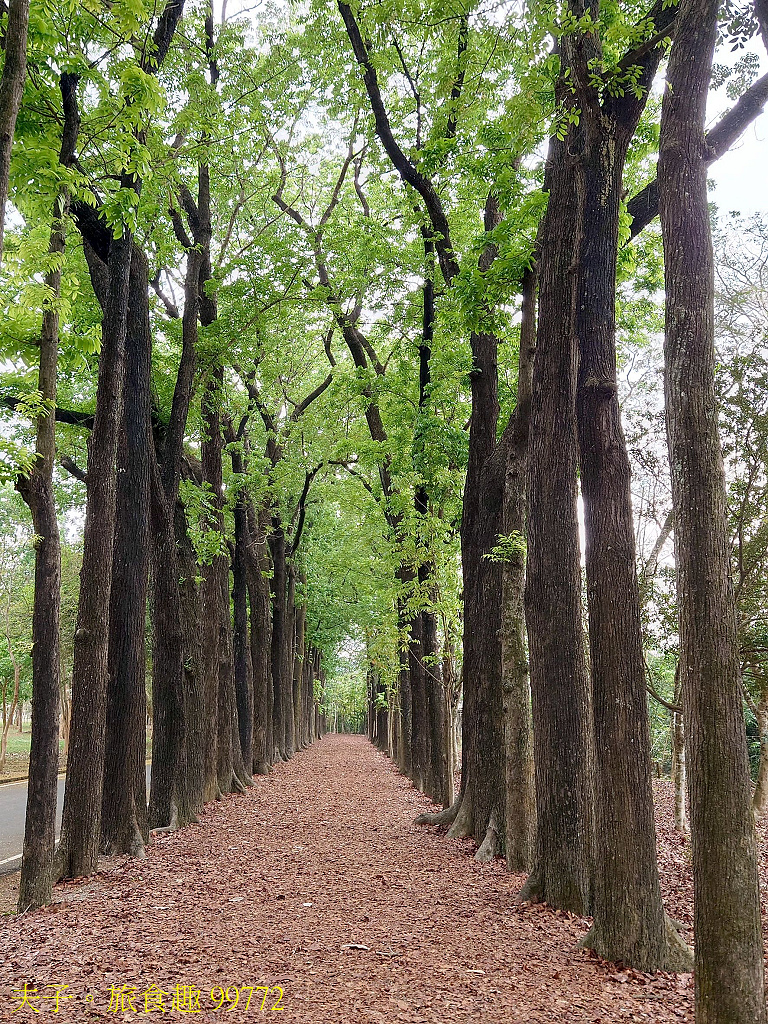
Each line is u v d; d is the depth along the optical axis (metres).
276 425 24.69
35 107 7.92
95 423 10.23
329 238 17.06
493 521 12.61
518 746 10.65
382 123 12.73
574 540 8.68
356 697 77.31
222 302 17.38
